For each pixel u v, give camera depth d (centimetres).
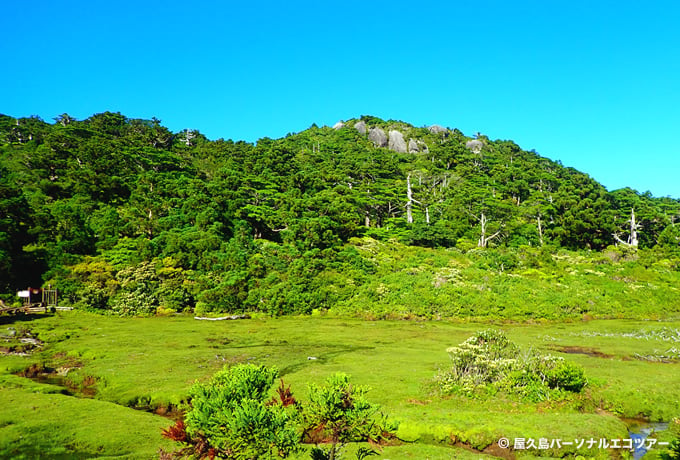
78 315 3488
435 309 3841
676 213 8181
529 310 3812
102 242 4478
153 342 2603
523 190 8638
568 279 4731
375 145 12375
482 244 6166
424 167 9894
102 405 1532
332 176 7662
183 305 3891
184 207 5119
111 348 2414
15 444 1180
